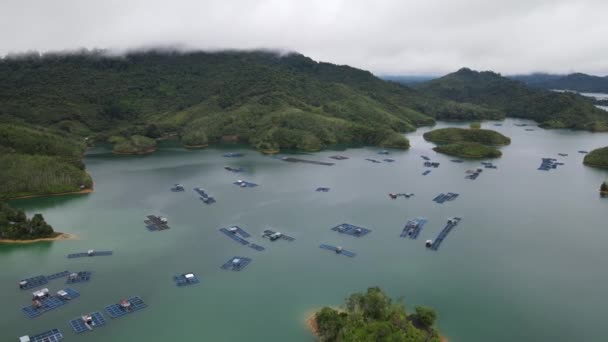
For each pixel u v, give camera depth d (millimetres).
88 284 152750
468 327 129500
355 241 191375
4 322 130375
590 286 153875
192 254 177750
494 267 167875
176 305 140250
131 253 178000
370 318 118250
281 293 147875
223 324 130625
